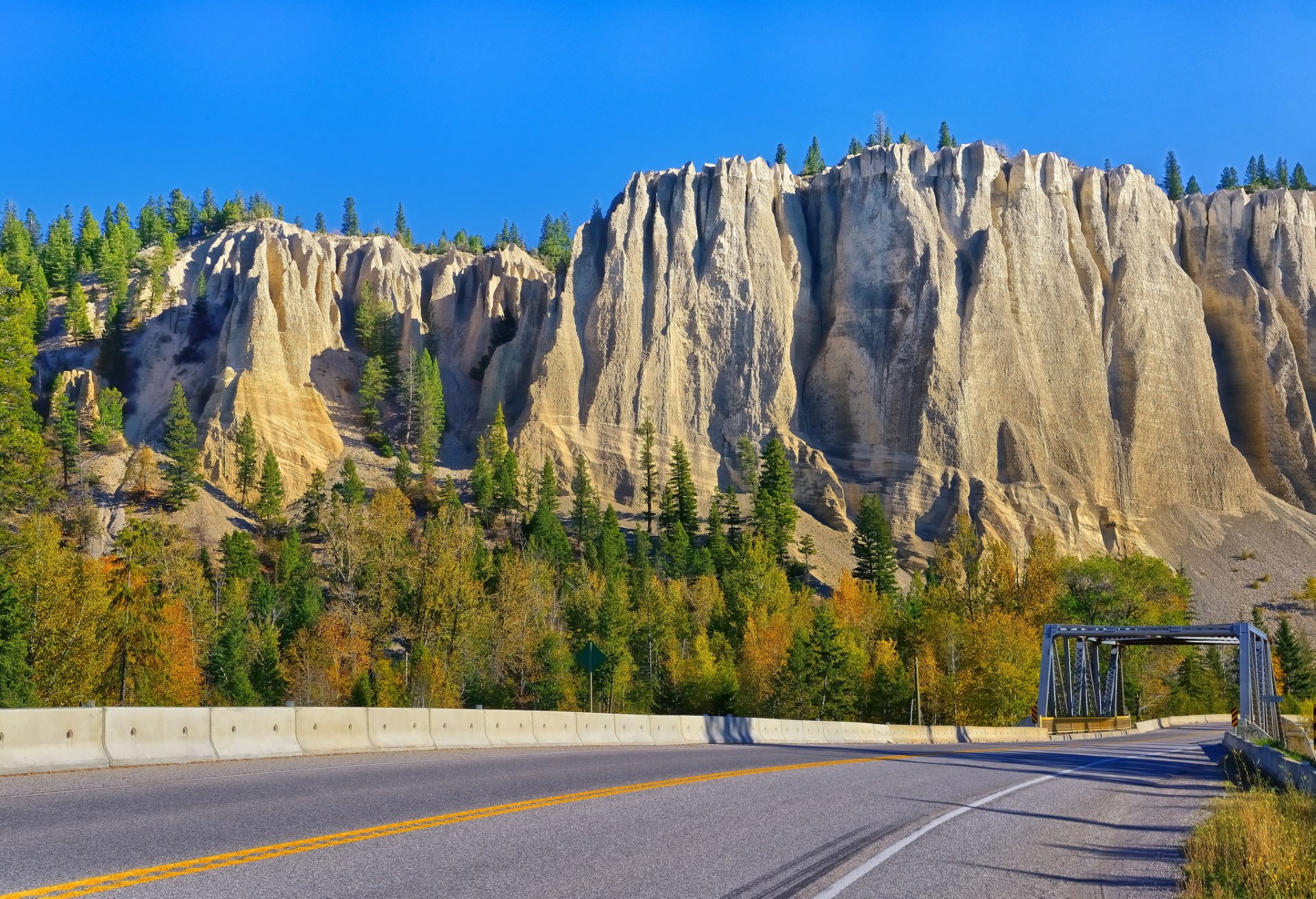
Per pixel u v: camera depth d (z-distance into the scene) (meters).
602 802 15.34
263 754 21.41
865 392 144.88
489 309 173.75
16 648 50.19
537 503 131.88
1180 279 156.25
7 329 54.69
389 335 165.38
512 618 72.44
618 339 148.88
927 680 78.44
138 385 158.75
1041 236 153.12
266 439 142.00
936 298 145.38
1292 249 163.12
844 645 79.88
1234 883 10.95
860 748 36.69
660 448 143.62
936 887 10.40
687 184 156.88
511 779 18.31
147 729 19.27
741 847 12.09
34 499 58.16
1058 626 66.75
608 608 79.50
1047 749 40.44
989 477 140.25
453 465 149.12
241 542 107.25
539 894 9.34
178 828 12.07
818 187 161.50
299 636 77.00
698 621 95.69
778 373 147.50
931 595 97.69
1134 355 150.12
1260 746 26.73
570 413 146.00
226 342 155.00
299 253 170.25
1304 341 159.12
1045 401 145.50
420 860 10.59
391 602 72.00
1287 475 151.25
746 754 28.52
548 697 70.62
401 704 64.31
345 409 157.50
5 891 8.77
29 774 16.64
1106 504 142.12
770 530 121.94
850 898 9.73
